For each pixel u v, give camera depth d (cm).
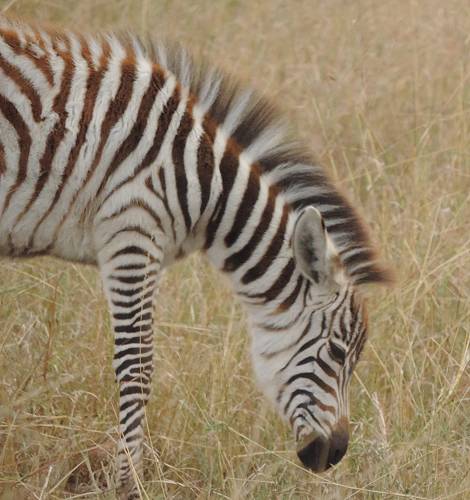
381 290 1052
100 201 828
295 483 856
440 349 1008
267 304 856
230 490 834
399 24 1504
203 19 1548
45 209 830
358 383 990
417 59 1445
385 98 1419
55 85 817
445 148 1274
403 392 953
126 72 833
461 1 1512
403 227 1152
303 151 873
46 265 1081
